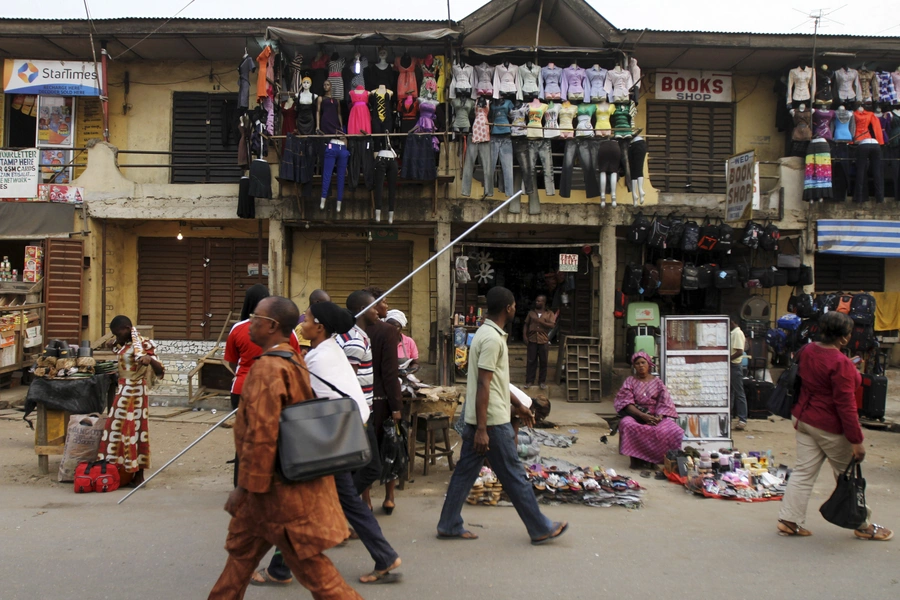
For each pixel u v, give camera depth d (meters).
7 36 10.84
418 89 10.88
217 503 5.43
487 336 4.42
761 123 12.27
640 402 7.20
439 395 6.71
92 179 11.13
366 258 12.47
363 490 4.57
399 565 3.88
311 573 2.94
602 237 11.21
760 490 5.98
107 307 11.55
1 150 11.08
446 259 10.99
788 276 11.44
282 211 10.99
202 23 10.66
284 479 2.89
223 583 2.98
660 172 12.25
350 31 10.79
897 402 11.14
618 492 5.76
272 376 2.92
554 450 7.84
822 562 4.29
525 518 4.48
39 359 6.36
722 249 11.09
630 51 10.91
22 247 12.24
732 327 9.55
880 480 6.80
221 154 11.91
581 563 4.18
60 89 11.18
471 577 3.94
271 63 10.36
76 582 3.75
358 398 3.81
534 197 10.87
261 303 3.24
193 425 8.88
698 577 4.00
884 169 11.48
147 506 5.30
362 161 10.38
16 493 5.69
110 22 10.70
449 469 6.78
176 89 11.96
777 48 11.06
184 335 12.28
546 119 10.74
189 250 12.34
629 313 11.72
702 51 11.27
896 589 3.88
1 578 3.77
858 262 12.84
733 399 9.50
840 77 11.21
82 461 6.03
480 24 10.50
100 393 6.48
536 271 12.95
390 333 5.12
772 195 11.44
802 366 4.80
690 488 6.09
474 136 10.45
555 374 12.27
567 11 10.95
